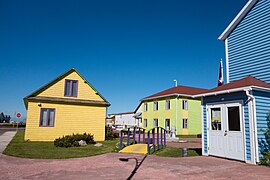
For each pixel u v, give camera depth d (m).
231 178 6.28
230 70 12.77
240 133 9.09
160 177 6.49
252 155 8.48
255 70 11.26
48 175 6.77
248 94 8.75
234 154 9.27
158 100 33.84
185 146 15.71
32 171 7.31
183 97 31.16
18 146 13.70
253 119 8.64
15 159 9.52
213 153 10.32
